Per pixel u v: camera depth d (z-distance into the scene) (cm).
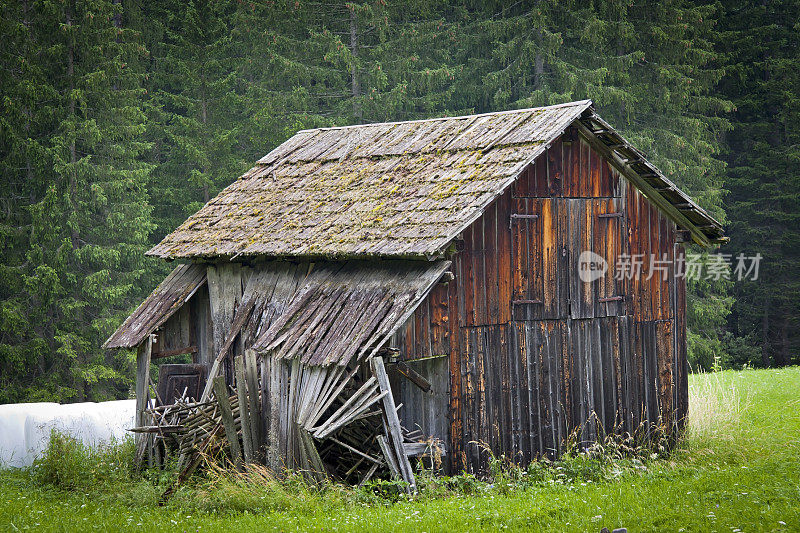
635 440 3095
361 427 2742
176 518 2338
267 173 3572
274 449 2719
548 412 2864
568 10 6531
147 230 5934
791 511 1928
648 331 3184
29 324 5641
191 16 6538
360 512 2261
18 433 3447
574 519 2041
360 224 2816
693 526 1902
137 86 6209
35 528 2220
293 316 2816
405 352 2536
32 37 5794
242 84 7200
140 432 2964
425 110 6956
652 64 6688
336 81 6669
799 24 7100
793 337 7200
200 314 3316
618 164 3103
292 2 6656
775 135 7350
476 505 2245
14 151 5616
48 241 5609
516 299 2809
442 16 7281
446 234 2527
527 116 3050
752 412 3691
